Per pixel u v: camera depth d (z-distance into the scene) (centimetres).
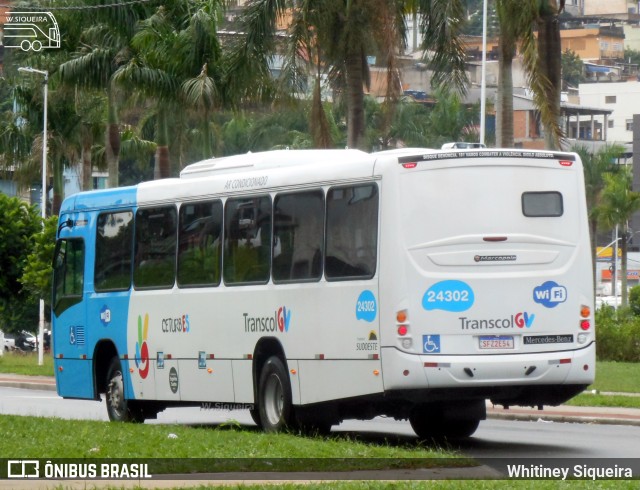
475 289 2098
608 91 19325
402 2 4100
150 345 2667
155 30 5025
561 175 2169
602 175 10944
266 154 2447
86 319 2880
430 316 2078
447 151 2120
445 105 10050
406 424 2922
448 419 2447
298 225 2292
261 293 2367
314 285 2236
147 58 5012
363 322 2130
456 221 2105
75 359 2922
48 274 5631
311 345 2239
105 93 5822
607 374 4594
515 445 2317
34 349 8356
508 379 2091
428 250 2091
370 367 2111
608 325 6038
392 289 2081
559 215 2158
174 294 2602
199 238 2552
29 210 6284
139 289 2711
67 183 11212
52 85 5784
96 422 2459
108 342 2834
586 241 2175
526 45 3878
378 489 1482
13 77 7550
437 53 4072
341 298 2175
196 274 2552
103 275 2838
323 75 4253
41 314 5928
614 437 2519
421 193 2102
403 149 2169
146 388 2680
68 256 2970
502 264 2114
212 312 2494
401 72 4059
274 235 2350
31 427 2280
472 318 2092
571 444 2342
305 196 2281
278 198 2348
